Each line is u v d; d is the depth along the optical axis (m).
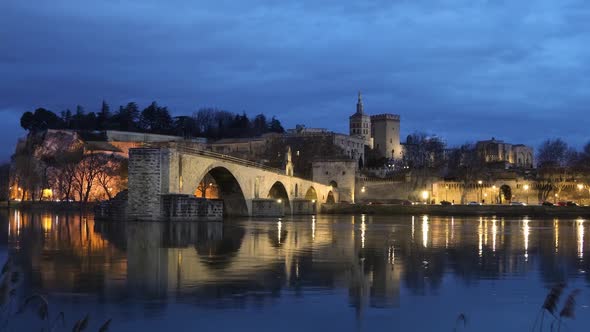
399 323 21.47
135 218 80.25
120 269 33.00
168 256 39.25
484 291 27.52
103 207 84.50
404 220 110.69
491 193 188.88
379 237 59.44
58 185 187.25
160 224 75.06
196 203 81.94
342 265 35.59
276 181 135.88
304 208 155.75
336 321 21.61
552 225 92.69
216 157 99.00
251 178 117.00
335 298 25.48
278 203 117.81
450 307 24.08
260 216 116.31
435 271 33.62
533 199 186.88
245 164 113.25
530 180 188.62
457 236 62.00
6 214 123.94
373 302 24.77
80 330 15.39
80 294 25.80
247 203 114.25
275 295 25.94
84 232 61.09
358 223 94.25
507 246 49.78
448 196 194.75
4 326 20.45
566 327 21.34
